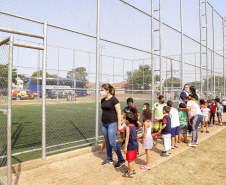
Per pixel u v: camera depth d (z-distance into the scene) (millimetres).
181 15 8977
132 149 3490
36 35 3889
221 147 5547
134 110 4445
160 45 7301
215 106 9086
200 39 10938
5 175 3275
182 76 8781
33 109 14883
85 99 19250
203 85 12828
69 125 8461
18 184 3123
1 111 3014
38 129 7406
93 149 4957
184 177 3547
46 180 3299
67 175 3525
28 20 4043
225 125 9336
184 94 6438
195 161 4395
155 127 6012
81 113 12914
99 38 5305
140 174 3650
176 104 15367
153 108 6250
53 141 5711
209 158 4602
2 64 3178
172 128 5363
